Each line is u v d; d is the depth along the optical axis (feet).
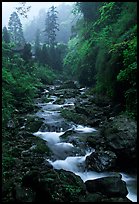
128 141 32.12
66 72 132.26
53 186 23.36
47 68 124.26
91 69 78.59
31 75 87.40
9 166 28.27
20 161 29.63
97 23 73.97
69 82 88.12
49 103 59.36
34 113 48.80
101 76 55.21
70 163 31.50
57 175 25.13
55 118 45.55
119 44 46.47
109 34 61.93
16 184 24.22
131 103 38.60
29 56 110.11
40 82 89.40
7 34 120.78
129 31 49.19
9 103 47.65
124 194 24.62
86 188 25.41
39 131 40.40
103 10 66.90
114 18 66.80
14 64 73.10
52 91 76.54
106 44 57.41
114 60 46.78
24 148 33.22
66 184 24.21
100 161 30.27
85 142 35.37
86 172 30.04
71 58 108.78
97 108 49.24
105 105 50.39
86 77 83.05
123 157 32.09
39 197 22.89
